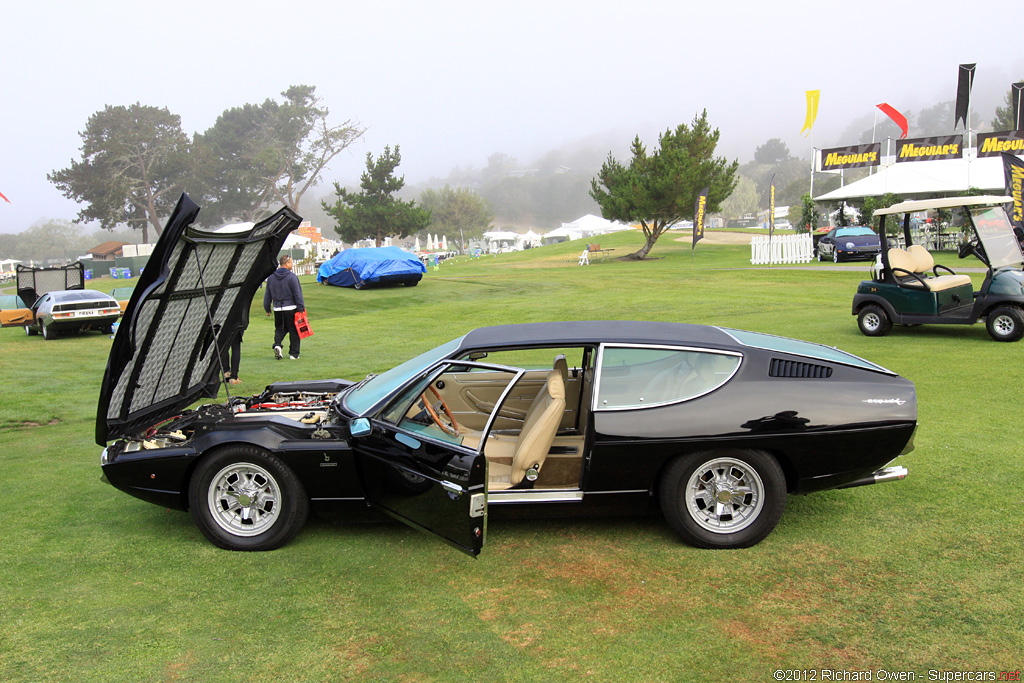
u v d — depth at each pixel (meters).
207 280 5.00
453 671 3.14
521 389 5.22
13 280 70.81
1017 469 5.53
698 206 34.75
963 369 9.35
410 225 60.94
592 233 94.50
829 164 38.41
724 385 4.34
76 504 5.49
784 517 4.84
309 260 52.72
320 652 3.32
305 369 11.75
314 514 4.77
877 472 4.43
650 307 19.34
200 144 101.25
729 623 3.50
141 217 102.88
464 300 24.55
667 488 4.32
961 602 3.59
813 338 12.53
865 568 4.02
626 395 4.33
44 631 3.52
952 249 29.36
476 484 3.82
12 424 8.48
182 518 5.16
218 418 4.94
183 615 3.69
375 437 4.32
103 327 18.67
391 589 3.96
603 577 4.04
